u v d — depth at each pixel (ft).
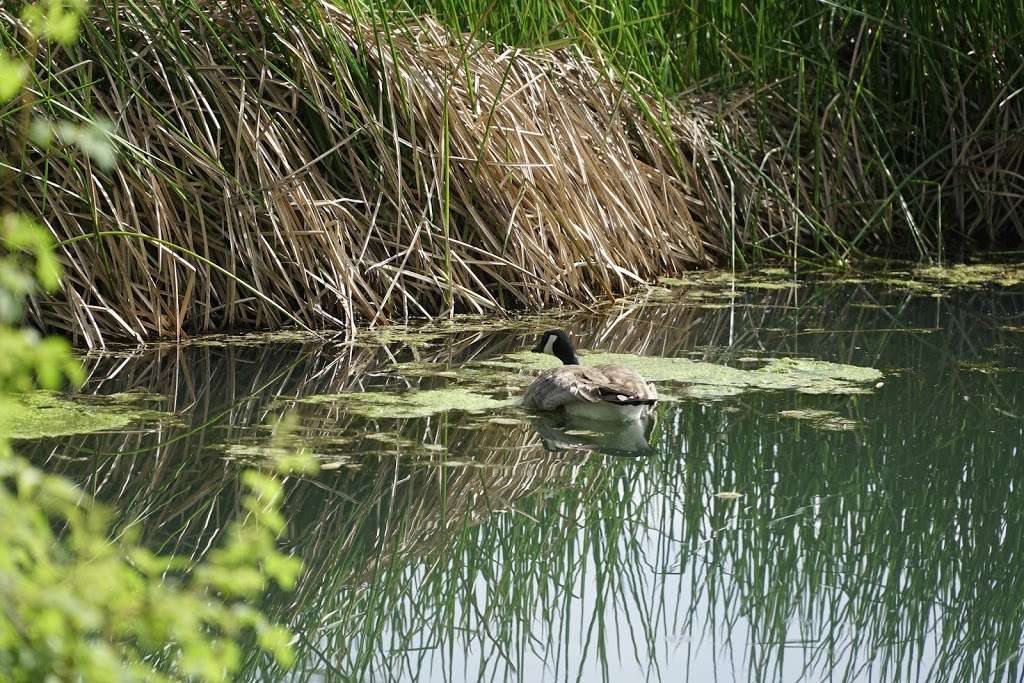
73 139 13.57
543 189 57.98
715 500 34.63
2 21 46.85
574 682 26.32
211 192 51.44
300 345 49.01
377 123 54.60
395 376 44.55
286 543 31.22
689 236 65.41
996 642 28.14
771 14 71.82
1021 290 59.98
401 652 27.27
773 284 61.52
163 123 51.19
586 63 64.08
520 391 43.06
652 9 69.67
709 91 73.31
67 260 48.47
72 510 13.64
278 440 36.91
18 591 11.68
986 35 70.59
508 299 57.41
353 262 53.52
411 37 56.75
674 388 43.50
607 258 58.59
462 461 36.22
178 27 53.21
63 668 12.14
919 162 72.64
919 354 48.37
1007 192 70.85
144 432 37.40
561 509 34.14
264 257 52.13
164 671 21.71
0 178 45.96
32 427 37.40
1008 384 44.24
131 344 48.62
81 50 50.14
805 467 36.63
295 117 53.88
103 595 12.41
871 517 33.58
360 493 33.96
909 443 38.34
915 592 30.27
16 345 11.38
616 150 63.16
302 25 53.98
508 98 58.34
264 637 13.39
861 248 69.92
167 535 30.53
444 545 32.09
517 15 62.23
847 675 26.61
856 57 70.23
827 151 70.33
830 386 43.65
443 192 55.26
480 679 26.23
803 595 30.19
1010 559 31.65
